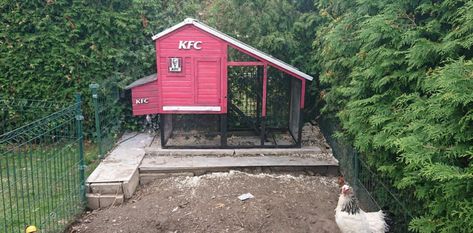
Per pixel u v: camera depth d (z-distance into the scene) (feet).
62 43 27.22
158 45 23.94
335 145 25.03
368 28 15.28
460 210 10.17
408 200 14.92
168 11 30.53
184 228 17.51
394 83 15.24
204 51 24.12
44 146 20.68
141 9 29.19
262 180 22.02
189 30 23.77
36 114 27.48
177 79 24.52
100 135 24.97
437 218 11.57
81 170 19.61
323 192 20.98
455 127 10.64
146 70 30.22
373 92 16.85
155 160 24.21
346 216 14.84
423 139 11.55
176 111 25.00
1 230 16.40
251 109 28.53
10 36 26.68
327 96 23.24
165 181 22.52
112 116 28.73
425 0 14.80
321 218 17.98
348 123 17.40
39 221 16.65
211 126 27.76
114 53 28.35
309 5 30.86
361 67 17.17
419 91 14.43
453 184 10.19
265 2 29.43
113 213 19.06
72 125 21.13
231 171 23.21
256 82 27.96
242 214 18.16
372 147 15.75
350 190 14.99
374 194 18.40
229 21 29.91
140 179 22.93
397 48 14.65
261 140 25.86
